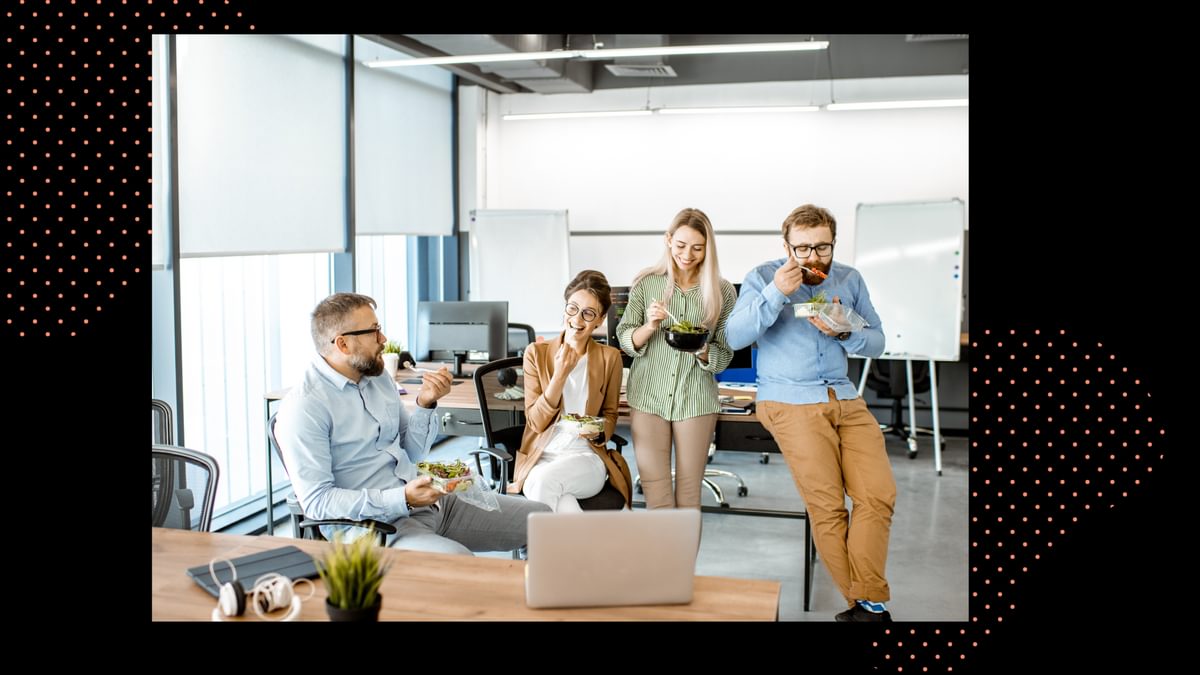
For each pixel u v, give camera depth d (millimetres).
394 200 7078
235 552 2084
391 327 7488
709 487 5449
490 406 4043
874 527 3102
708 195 8406
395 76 7039
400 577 1963
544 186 8711
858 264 7031
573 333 3371
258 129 5121
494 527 2920
